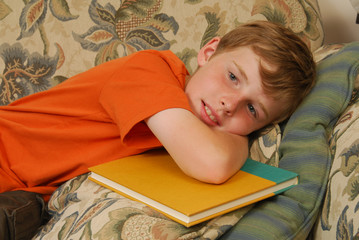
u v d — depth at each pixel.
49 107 1.04
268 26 0.97
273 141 0.95
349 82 0.93
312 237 0.83
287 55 0.93
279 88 0.92
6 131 1.05
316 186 0.81
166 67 0.98
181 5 1.19
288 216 0.76
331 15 1.42
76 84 1.04
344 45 1.08
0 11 1.18
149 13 1.19
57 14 1.17
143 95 0.86
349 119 0.87
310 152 0.86
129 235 0.66
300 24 1.20
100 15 1.17
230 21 1.18
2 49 1.17
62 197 0.91
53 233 0.80
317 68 1.02
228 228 0.71
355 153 0.75
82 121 1.01
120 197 0.78
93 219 0.73
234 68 0.93
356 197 0.69
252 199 0.76
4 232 0.84
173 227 0.67
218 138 0.82
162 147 0.98
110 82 0.94
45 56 1.17
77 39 1.17
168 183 0.78
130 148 0.94
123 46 1.17
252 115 0.95
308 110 0.92
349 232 0.66
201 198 0.71
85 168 0.99
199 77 0.98
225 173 0.78
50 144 1.02
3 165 1.03
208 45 1.08
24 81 1.17
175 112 0.82
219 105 0.92
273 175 0.83
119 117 0.86
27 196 0.92
